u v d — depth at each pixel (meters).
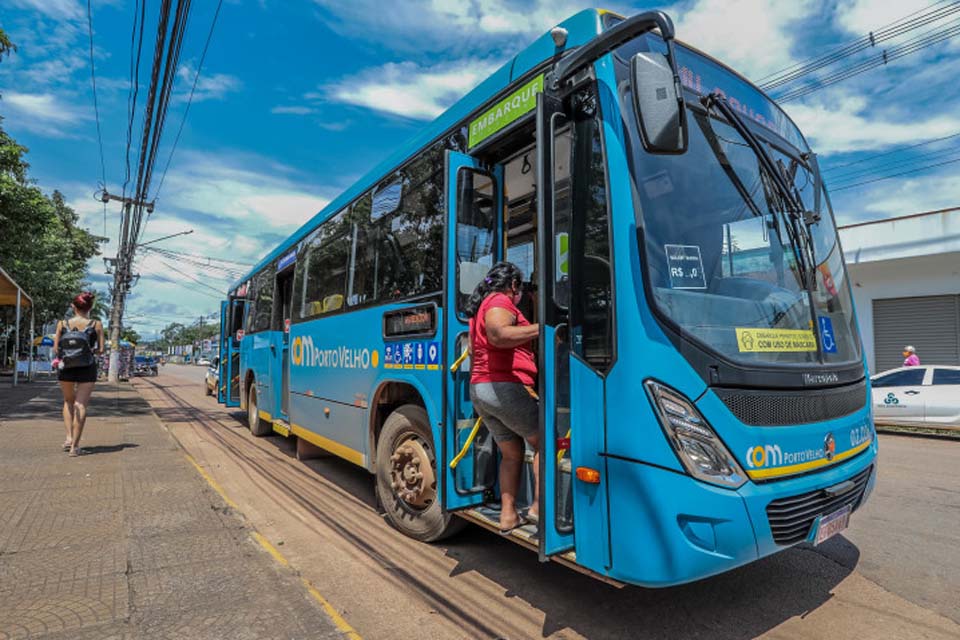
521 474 3.68
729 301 2.88
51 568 3.56
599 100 2.87
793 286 3.29
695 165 3.03
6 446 7.34
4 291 17.72
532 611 3.22
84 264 32.19
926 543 4.38
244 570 3.59
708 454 2.50
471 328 3.43
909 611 3.27
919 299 15.05
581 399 2.82
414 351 4.23
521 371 3.26
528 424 3.24
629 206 2.69
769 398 2.74
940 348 14.62
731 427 2.59
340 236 6.00
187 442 8.88
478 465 3.71
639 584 2.51
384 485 4.66
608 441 2.66
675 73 2.55
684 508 2.43
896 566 3.92
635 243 2.66
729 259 3.01
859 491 3.26
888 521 4.96
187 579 3.45
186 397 18.98
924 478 6.68
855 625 3.10
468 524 4.34
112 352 28.39
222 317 13.25
